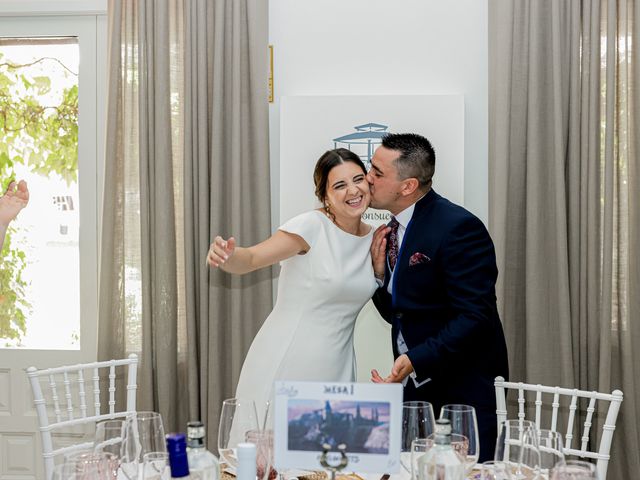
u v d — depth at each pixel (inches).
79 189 135.9
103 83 135.1
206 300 125.6
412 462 56.0
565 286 118.1
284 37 128.1
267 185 124.2
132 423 56.8
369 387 52.9
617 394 80.0
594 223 119.0
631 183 120.4
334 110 125.3
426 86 126.5
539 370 119.6
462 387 90.0
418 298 93.0
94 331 135.4
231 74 125.0
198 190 126.0
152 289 127.3
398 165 93.1
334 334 95.6
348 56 127.5
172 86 128.3
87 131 135.6
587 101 119.3
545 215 120.6
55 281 137.6
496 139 120.0
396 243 97.7
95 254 135.6
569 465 50.3
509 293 122.3
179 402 129.1
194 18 124.7
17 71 137.5
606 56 119.2
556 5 118.7
